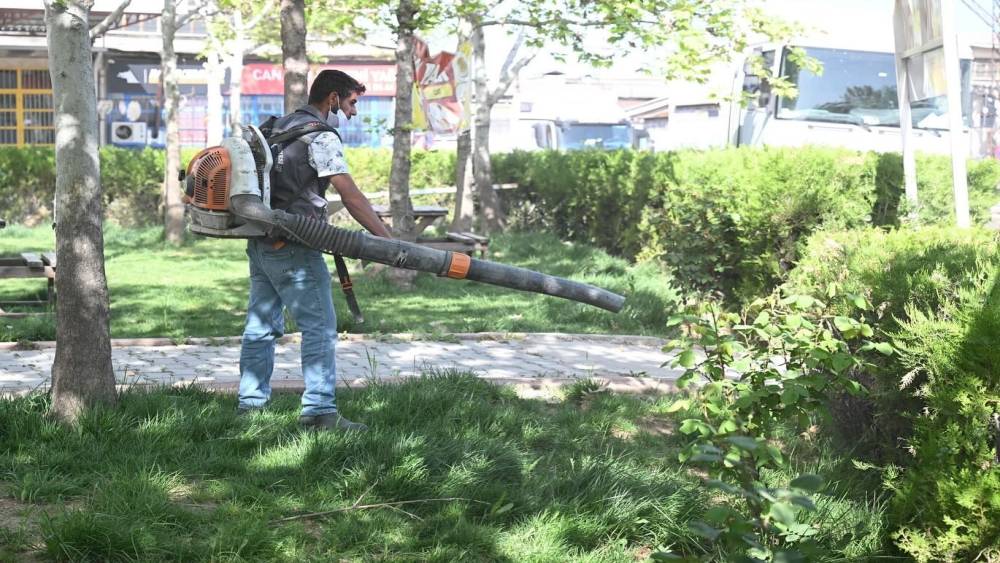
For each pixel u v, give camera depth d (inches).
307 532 172.6
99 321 223.1
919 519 168.4
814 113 778.2
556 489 195.8
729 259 426.3
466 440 216.2
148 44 1425.9
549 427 245.8
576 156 800.3
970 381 160.1
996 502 151.2
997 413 159.3
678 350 369.1
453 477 194.4
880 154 490.6
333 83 235.3
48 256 445.7
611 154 749.9
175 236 739.4
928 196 533.6
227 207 219.3
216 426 222.7
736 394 180.7
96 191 223.0
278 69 1560.0
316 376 228.5
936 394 167.5
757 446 140.4
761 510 146.6
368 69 1557.6
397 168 520.7
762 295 409.7
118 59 1438.2
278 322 243.1
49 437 209.5
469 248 571.2
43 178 889.5
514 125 1401.3
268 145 223.0
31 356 334.3
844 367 168.2
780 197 403.9
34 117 1455.5
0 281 523.2
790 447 236.1
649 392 292.4
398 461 197.8
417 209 588.7
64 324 220.8
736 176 420.8
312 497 186.9
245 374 242.4
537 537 175.0
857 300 175.0
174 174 741.9
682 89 988.6
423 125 532.7
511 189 895.1
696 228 423.8
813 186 406.0
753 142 807.7
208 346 361.7
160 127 1471.5
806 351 173.2
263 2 942.4
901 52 386.3
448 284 535.2
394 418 239.0
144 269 584.7
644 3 518.9
